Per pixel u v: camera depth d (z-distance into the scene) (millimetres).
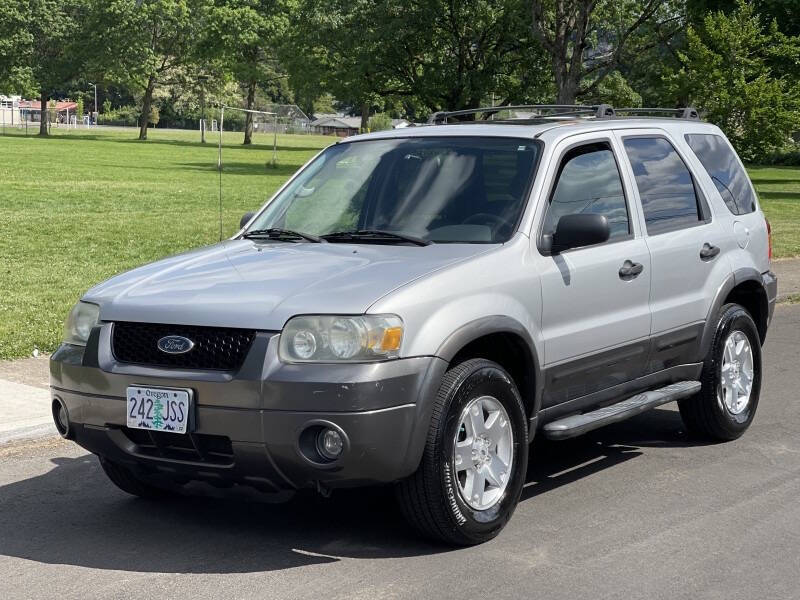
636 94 53219
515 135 6504
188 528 5875
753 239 7996
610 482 6734
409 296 5227
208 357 5172
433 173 6422
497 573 5152
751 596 4891
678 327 7090
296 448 4988
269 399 4988
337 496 6398
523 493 6504
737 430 7719
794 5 44531
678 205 7309
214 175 46812
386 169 6598
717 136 8102
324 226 6426
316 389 4949
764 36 41750
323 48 60906
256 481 5199
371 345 5039
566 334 6121
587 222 5879
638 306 6719
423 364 5164
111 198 32156
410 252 5820
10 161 53625
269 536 5723
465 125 6887
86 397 5465
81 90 159750
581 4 40812
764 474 6906
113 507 6289
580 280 6211
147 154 68625
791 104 41531
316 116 131875
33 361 10375
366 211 6391
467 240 5973
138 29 100812
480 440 5527
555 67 41375
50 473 7020
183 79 109000
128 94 168625
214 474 5250
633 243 6719
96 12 100188
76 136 108000
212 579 5102
